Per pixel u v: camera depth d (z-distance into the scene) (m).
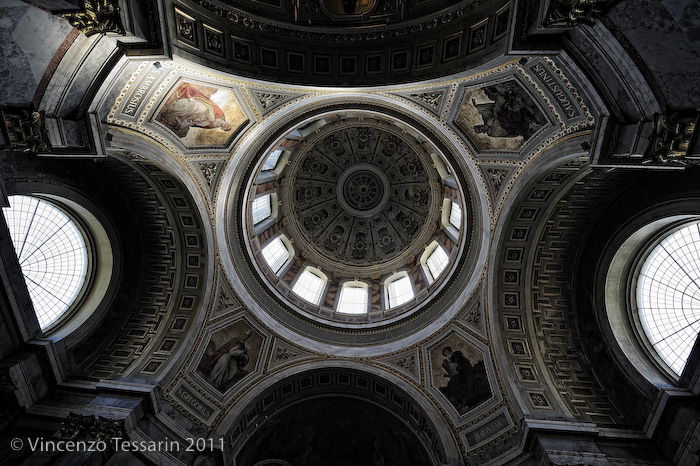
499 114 16.20
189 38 12.99
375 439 22.03
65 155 13.12
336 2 14.22
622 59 10.62
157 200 19.47
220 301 20.59
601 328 18.05
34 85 11.52
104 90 12.80
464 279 20.69
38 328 16.50
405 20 14.34
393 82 15.05
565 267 19.16
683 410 14.33
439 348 20.47
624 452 15.06
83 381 17.23
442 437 18.36
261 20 14.12
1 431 14.84
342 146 32.72
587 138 13.47
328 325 22.45
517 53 11.66
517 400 17.16
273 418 21.36
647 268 17.95
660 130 10.71
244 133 18.70
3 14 10.22
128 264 20.66
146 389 17.02
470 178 19.47
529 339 18.80
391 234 31.97
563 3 10.04
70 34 11.15
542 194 17.27
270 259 26.66
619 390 17.09
